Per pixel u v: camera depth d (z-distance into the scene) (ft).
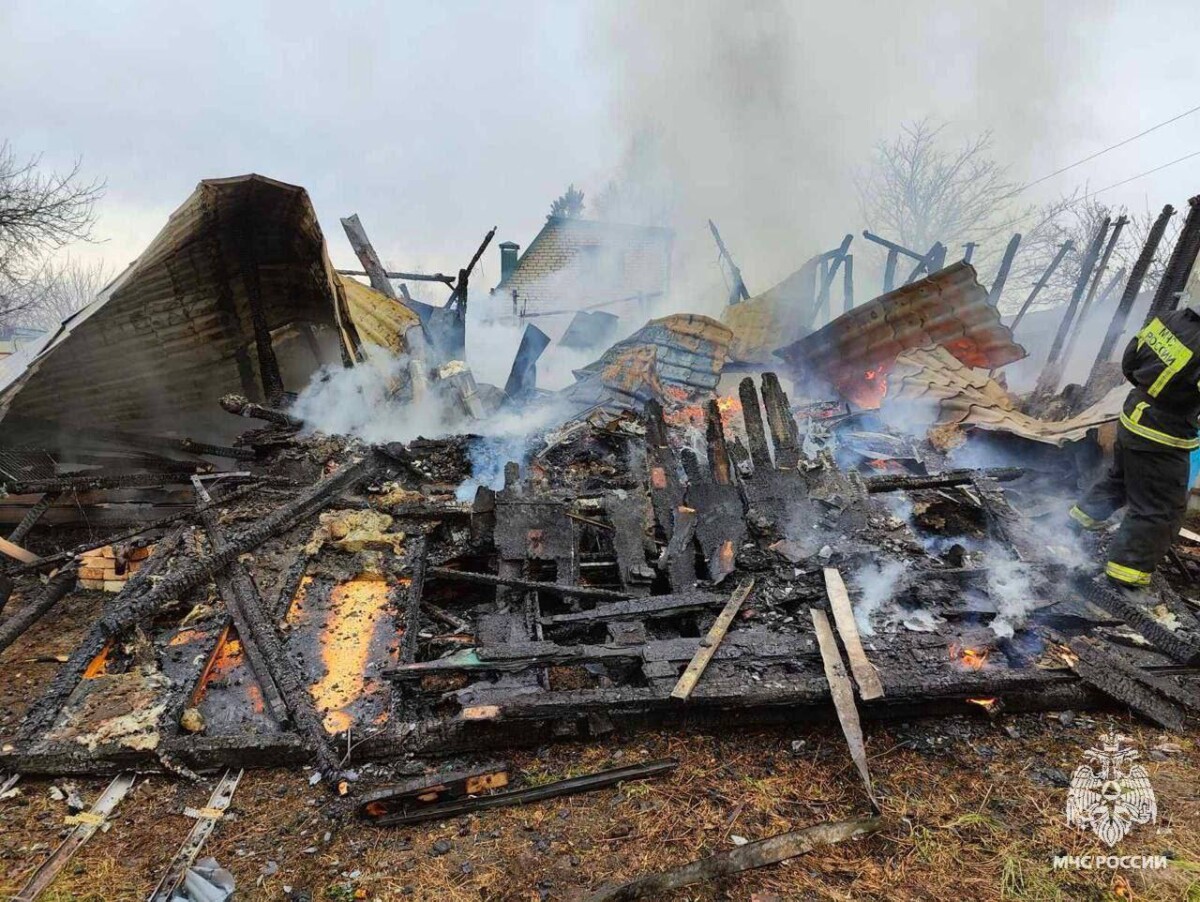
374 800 7.45
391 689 9.45
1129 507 10.78
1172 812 7.34
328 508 13.88
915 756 8.38
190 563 12.05
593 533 13.29
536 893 6.52
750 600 10.89
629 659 9.48
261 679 9.60
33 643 12.49
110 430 20.58
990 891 6.40
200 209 17.78
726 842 7.08
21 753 8.21
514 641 10.32
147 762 8.30
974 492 14.37
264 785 8.20
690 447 18.52
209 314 21.48
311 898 6.52
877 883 6.51
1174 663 9.66
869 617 10.25
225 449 19.44
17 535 15.80
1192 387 9.87
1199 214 19.81
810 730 8.90
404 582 11.98
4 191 38.40
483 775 7.89
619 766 8.28
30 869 6.88
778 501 13.23
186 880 6.61
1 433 18.83
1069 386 22.62
